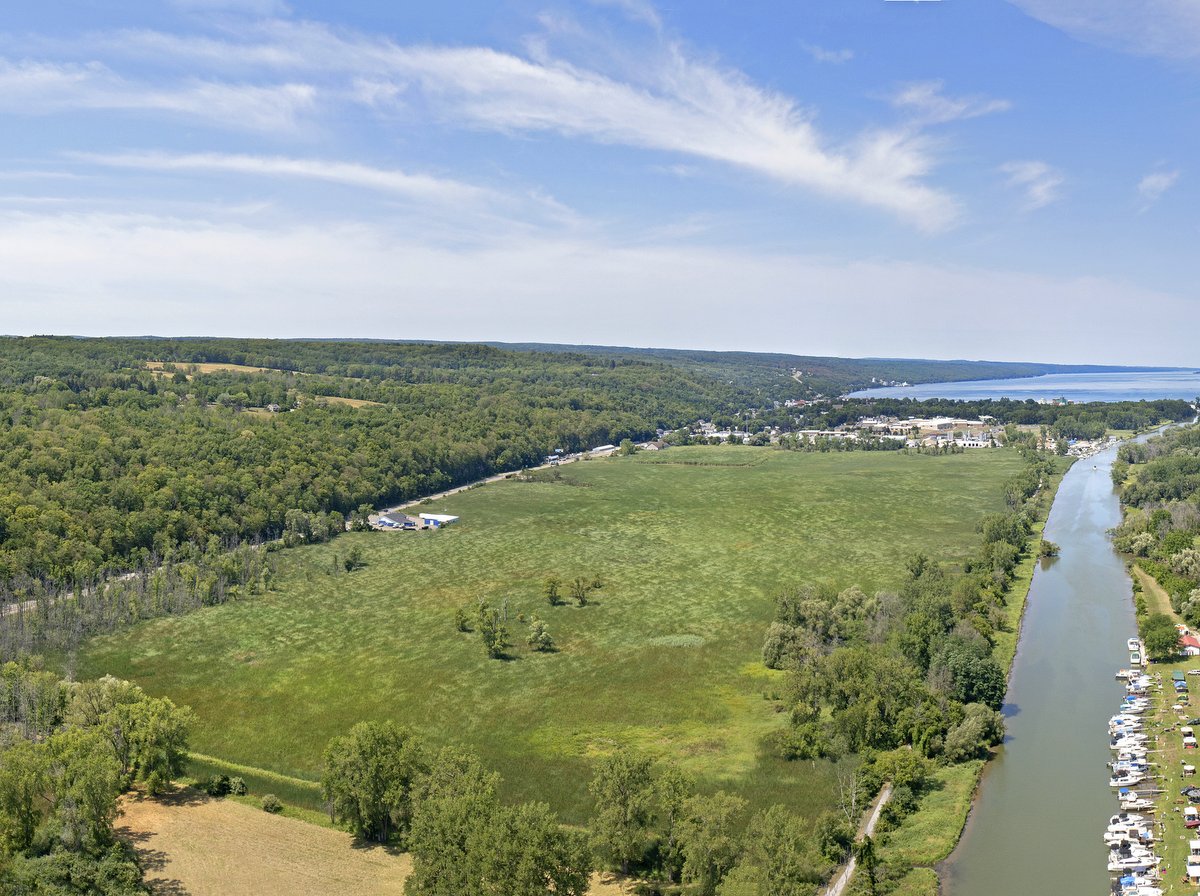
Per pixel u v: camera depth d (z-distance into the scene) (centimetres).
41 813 10038
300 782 11812
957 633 15212
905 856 9950
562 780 11756
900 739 12500
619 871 9769
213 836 10475
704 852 9119
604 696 14538
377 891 9350
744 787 11431
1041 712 13925
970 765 12094
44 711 12569
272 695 14825
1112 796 11350
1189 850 9775
